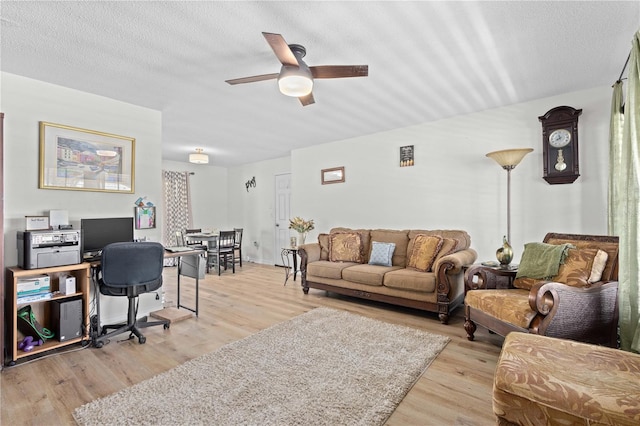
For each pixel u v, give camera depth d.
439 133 4.18
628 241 1.84
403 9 1.91
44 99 2.83
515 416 1.20
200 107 3.59
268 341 2.64
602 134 3.11
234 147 5.73
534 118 3.48
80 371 2.18
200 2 1.81
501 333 2.29
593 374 1.22
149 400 1.80
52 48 2.29
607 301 2.15
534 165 3.49
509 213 3.40
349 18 1.99
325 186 5.47
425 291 3.21
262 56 2.45
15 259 2.63
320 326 3.00
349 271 3.79
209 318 3.28
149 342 2.67
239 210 7.79
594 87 3.13
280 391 1.89
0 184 2.23
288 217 6.70
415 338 2.69
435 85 3.08
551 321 1.98
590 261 2.31
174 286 4.75
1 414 1.71
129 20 1.97
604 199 3.09
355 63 2.60
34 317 2.54
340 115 3.95
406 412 1.70
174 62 2.53
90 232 2.92
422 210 4.34
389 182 4.66
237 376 2.07
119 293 2.68
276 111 3.77
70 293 2.65
